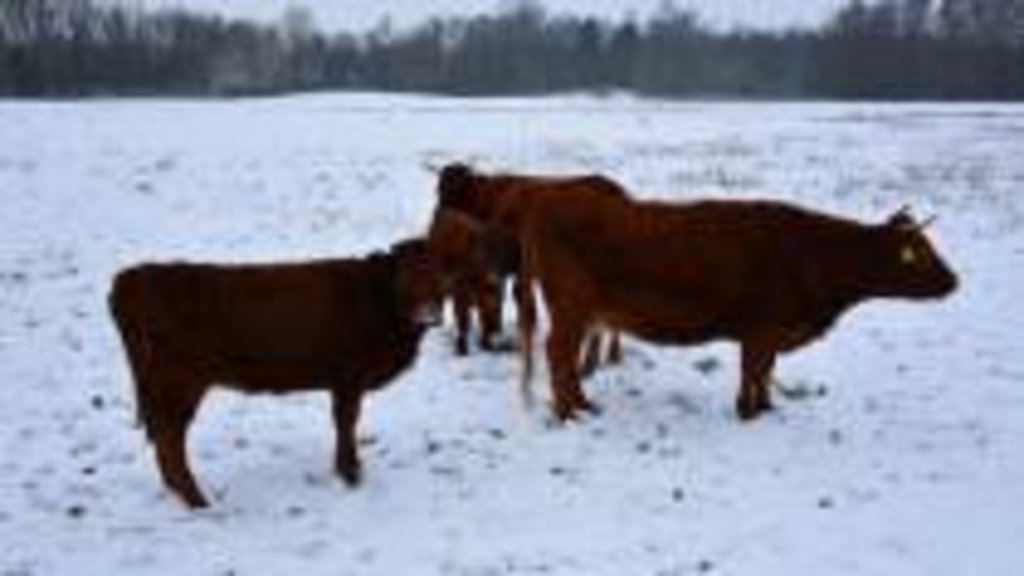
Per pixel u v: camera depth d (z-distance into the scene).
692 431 10.62
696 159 32.50
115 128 42.88
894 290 10.88
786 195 24.81
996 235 20.39
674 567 7.97
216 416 11.03
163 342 8.89
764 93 115.00
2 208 24.23
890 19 114.19
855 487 9.34
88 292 16.52
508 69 126.62
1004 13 110.88
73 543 8.51
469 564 8.09
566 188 11.02
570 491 9.31
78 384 12.19
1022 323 14.47
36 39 102.00
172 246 20.16
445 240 9.86
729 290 10.63
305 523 8.83
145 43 108.50
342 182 28.09
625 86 122.44
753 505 9.01
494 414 11.12
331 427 10.79
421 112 53.91
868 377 12.30
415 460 10.00
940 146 37.22
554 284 10.82
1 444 10.41
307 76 122.81
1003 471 9.66
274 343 9.07
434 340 13.73
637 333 10.96
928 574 7.85
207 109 55.91
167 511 9.04
